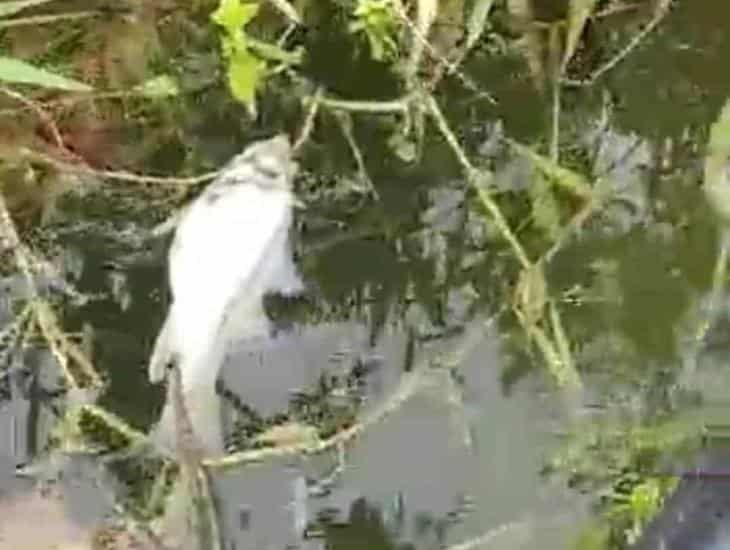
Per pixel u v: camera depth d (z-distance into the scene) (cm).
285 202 222
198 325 214
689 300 218
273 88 232
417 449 205
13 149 229
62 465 205
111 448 205
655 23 238
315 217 227
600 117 235
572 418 206
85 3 230
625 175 230
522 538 197
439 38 233
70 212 226
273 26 233
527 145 232
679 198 227
